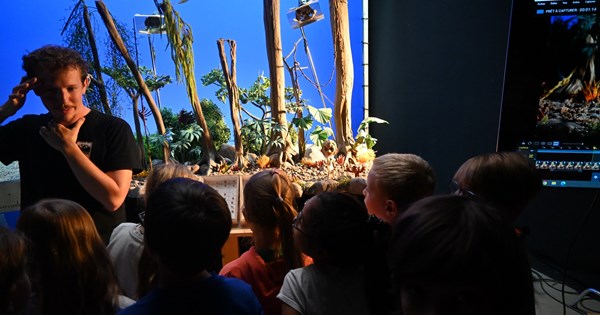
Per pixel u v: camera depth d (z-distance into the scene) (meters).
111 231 1.46
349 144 3.35
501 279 0.46
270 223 1.14
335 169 3.10
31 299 0.89
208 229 0.76
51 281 0.90
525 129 1.98
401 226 0.52
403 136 3.38
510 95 1.97
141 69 2.90
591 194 2.29
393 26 3.23
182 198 0.78
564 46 1.85
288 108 3.30
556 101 1.92
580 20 1.80
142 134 2.97
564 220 2.43
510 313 0.48
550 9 1.83
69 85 1.28
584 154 1.92
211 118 3.28
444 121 2.97
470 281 0.45
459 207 0.49
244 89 3.28
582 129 1.90
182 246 0.74
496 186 1.11
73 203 0.99
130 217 2.42
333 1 3.07
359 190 2.46
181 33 2.76
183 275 0.79
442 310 0.48
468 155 2.82
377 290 0.91
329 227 0.91
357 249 0.92
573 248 2.40
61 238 0.91
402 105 3.32
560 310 2.03
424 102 3.11
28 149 1.39
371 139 3.33
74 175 1.38
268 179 1.19
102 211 1.43
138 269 1.06
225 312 0.78
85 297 0.93
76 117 1.35
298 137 3.41
